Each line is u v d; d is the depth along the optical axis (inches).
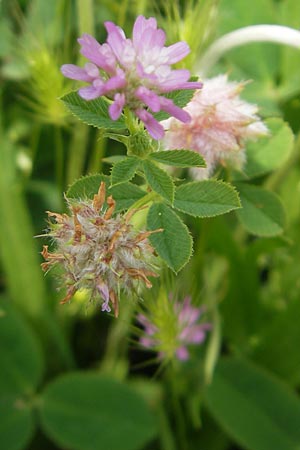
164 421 7.5
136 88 4.8
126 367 8.0
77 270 4.9
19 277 7.7
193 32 6.3
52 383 7.4
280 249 7.9
